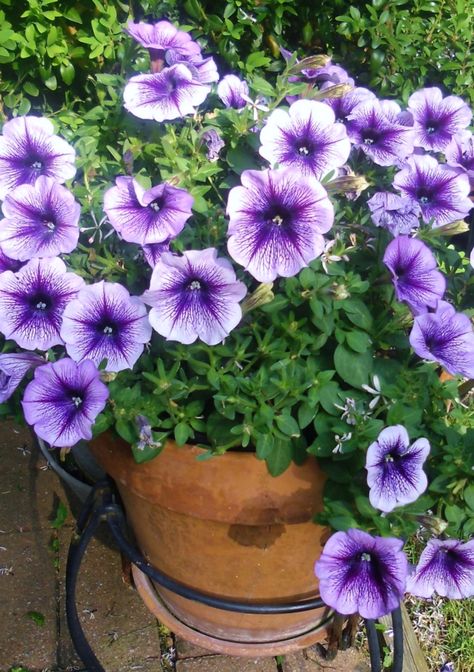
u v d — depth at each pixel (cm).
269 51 113
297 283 61
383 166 69
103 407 57
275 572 72
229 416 60
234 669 85
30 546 96
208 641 83
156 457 64
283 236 56
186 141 67
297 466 63
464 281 70
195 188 64
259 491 63
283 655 86
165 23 71
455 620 90
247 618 79
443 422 63
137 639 88
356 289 61
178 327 58
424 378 62
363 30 105
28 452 108
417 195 68
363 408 60
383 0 104
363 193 69
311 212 56
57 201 60
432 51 108
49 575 94
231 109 66
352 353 62
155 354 65
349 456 59
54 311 61
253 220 56
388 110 72
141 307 59
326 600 56
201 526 68
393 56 108
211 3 109
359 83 113
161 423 62
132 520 78
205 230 63
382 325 64
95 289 58
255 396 60
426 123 76
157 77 65
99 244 65
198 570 74
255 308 62
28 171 65
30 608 90
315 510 65
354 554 56
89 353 59
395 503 55
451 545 58
